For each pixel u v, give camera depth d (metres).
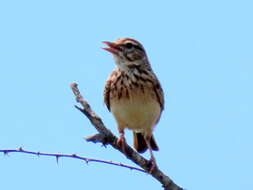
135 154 10.43
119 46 12.95
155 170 10.29
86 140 9.72
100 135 9.82
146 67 12.99
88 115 9.88
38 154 8.92
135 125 13.02
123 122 12.96
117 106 12.69
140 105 12.55
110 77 12.95
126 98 12.52
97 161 9.01
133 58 12.86
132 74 12.61
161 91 13.05
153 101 12.79
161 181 10.28
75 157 9.05
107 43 13.12
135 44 12.99
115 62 13.03
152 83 12.75
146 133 13.18
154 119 13.02
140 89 12.52
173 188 10.23
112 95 12.73
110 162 9.13
